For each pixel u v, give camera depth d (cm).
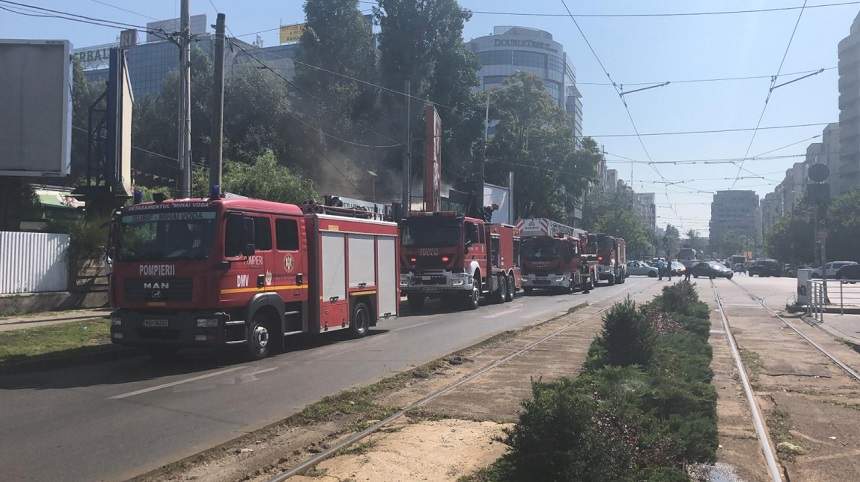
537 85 5775
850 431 763
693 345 1176
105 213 2305
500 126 5538
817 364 1230
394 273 1755
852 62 9869
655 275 6662
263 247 1256
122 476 594
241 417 812
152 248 1169
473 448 665
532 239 3488
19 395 934
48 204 2912
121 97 2455
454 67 4925
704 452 596
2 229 2361
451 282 2358
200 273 1134
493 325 1867
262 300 1235
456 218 2383
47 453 661
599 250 4544
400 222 2420
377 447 671
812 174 2177
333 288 1462
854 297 3061
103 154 2914
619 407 560
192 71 4847
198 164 4234
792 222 7131
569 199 5897
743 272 8906
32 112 2300
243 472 612
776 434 750
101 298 2105
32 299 1898
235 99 4584
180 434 734
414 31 4853
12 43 2302
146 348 1268
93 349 1289
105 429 752
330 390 970
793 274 6706
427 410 832
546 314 2238
